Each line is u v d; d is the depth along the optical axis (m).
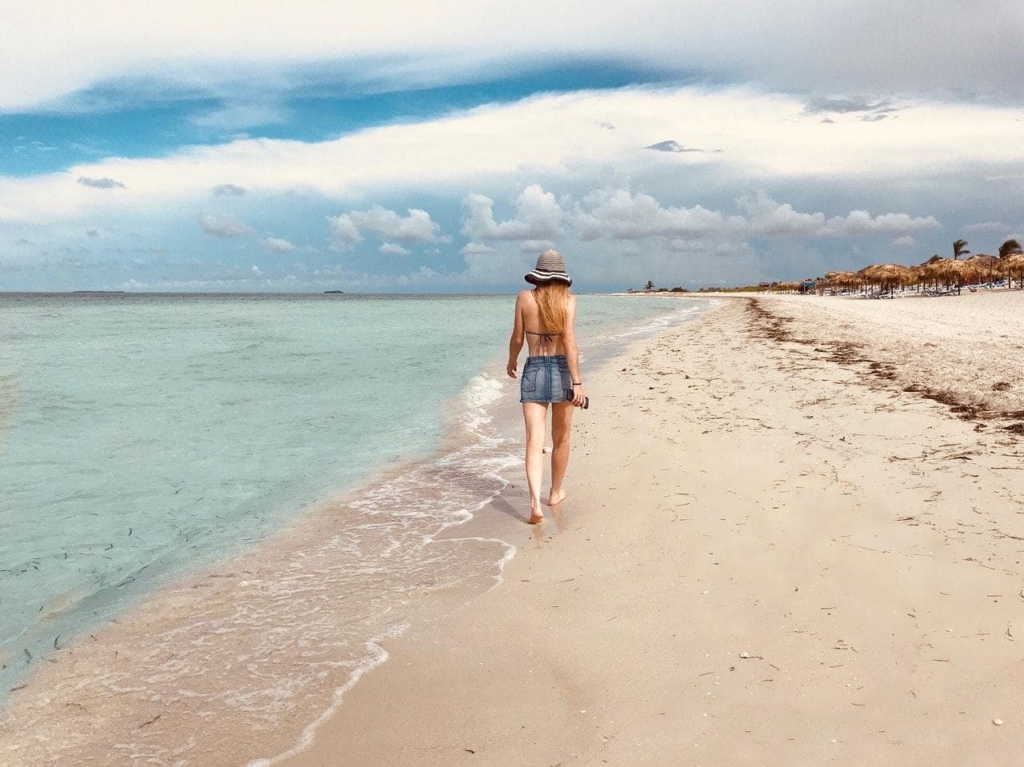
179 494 5.44
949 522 3.89
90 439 7.36
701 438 6.46
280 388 11.00
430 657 2.93
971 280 58.25
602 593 3.44
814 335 17.45
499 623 3.21
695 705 2.44
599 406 8.80
